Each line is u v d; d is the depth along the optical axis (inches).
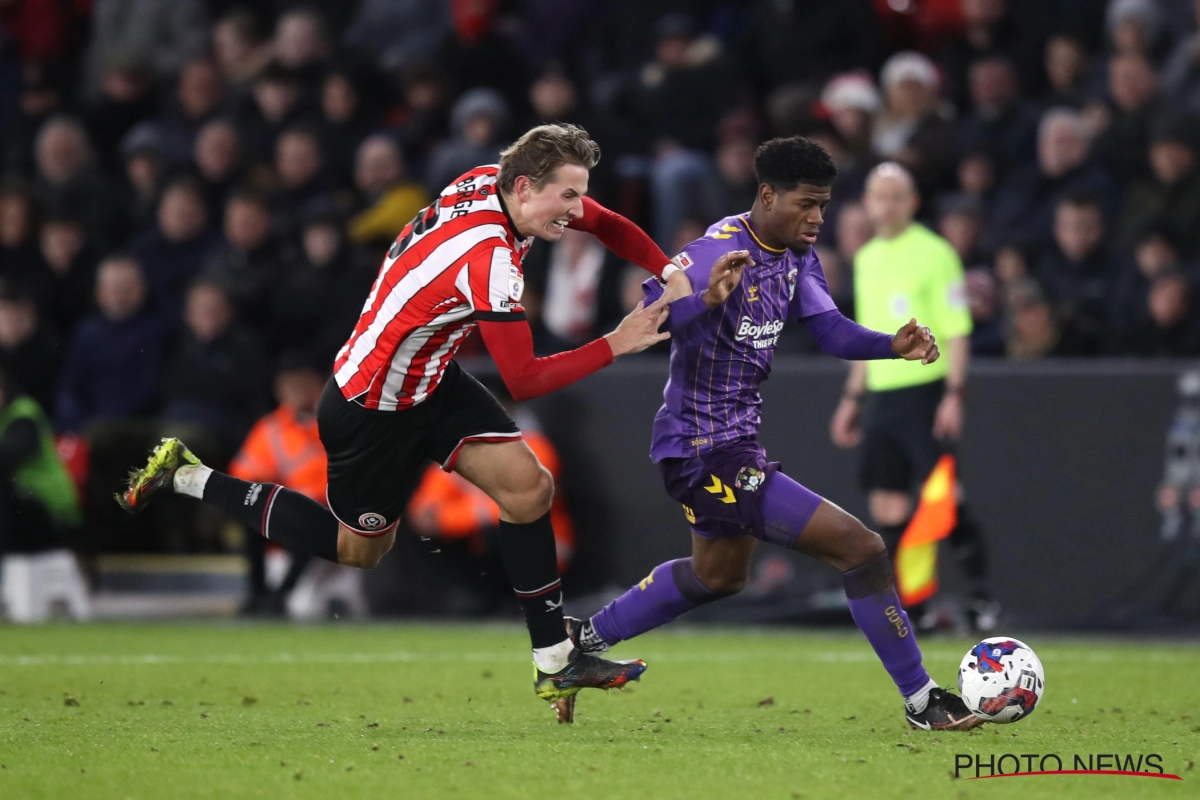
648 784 530.3
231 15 2007.9
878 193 1155.9
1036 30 1668.3
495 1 1850.4
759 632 1268.5
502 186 636.7
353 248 1576.0
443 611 1380.4
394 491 683.4
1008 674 660.1
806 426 1317.7
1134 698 813.9
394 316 644.1
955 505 1171.3
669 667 980.6
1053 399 1259.8
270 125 1792.6
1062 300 1385.3
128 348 1574.8
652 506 1354.6
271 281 1569.9
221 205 1753.2
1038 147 1525.6
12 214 1685.5
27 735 650.2
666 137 1685.5
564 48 1870.1
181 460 730.8
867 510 1295.5
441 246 632.4
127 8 2026.3
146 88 1941.4
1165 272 1299.2
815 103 1569.9
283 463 1393.9
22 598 1379.2
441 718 720.3
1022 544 1263.5
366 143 1711.4
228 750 604.7
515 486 668.7
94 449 1481.3
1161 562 1229.7
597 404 1371.8
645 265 699.4
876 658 1040.8
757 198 674.8
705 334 666.8
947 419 1139.3
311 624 1322.6
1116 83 1494.8
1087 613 1242.0
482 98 1605.6
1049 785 535.8
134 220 1771.7
